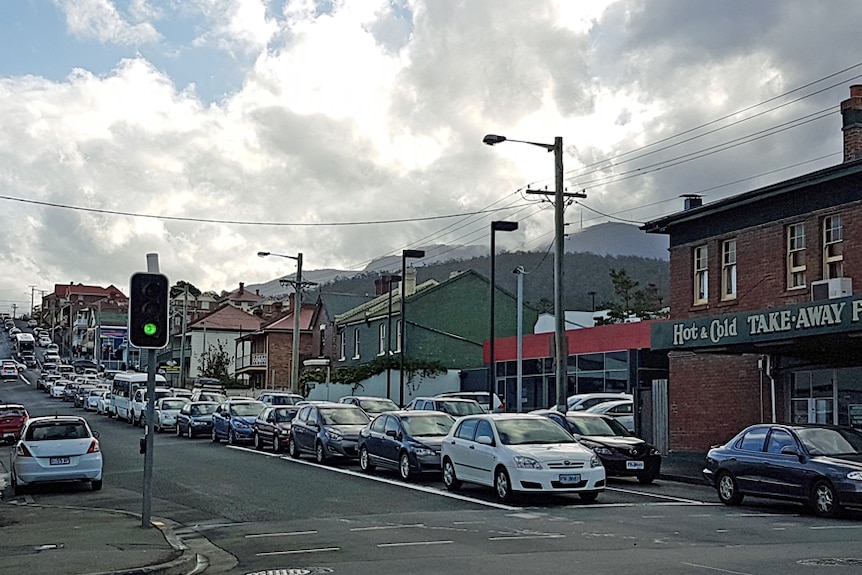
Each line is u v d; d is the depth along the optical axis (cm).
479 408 3288
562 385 2681
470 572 1084
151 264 1447
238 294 16188
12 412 3875
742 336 2295
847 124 2734
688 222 2986
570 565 1124
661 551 1244
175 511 1809
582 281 11744
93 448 2144
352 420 2848
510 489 1836
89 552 1248
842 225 2439
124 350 12225
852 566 1089
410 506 1834
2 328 18738
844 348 2366
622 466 2258
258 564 1209
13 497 2058
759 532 1440
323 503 1894
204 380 7531
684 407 2978
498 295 6109
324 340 7025
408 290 6512
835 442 1709
